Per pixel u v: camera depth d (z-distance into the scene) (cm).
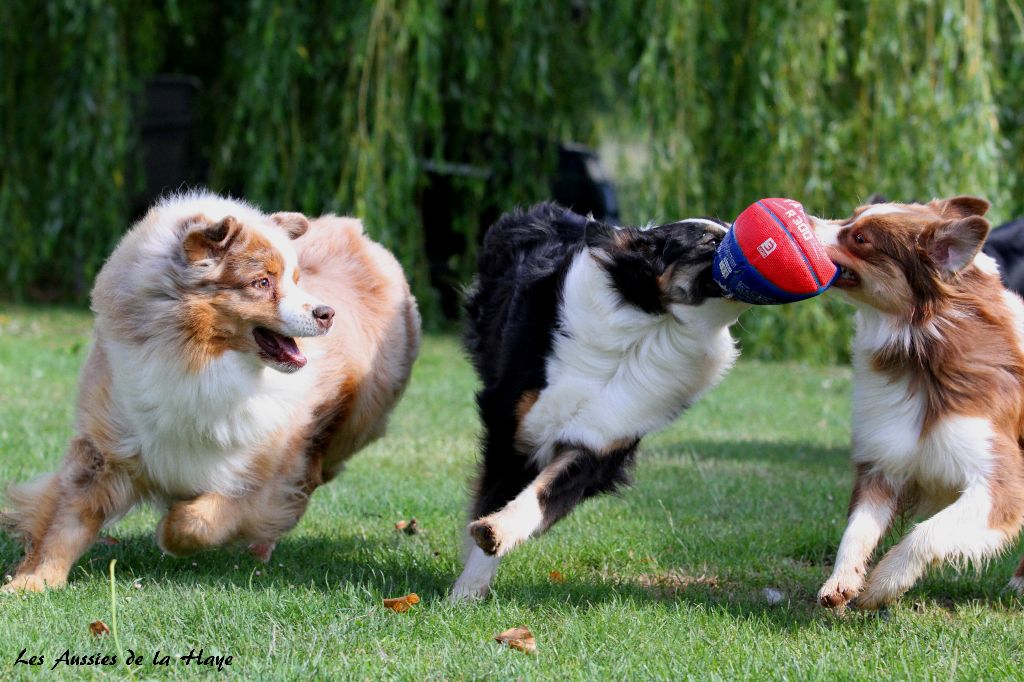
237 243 589
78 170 1777
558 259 651
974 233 586
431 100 1669
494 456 636
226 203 650
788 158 1714
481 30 1741
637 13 1739
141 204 2095
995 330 606
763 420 1371
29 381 1299
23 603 543
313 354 659
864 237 608
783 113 1669
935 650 553
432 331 1884
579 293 603
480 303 723
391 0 1639
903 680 507
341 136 1727
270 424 623
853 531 610
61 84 1750
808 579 707
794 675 508
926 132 1636
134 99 1916
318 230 768
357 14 1656
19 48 1817
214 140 2011
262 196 1719
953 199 646
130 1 1850
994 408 594
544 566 711
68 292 2080
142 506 679
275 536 655
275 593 586
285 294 599
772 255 553
